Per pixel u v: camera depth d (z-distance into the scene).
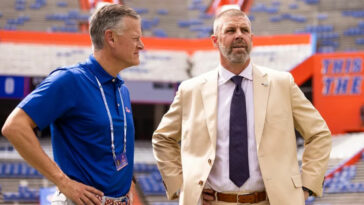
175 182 5.95
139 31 4.68
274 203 5.35
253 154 5.51
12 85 34.22
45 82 4.35
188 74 36.34
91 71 4.59
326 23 41.81
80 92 4.40
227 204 5.48
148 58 36.62
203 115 5.80
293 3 43.59
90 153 4.40
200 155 5.71
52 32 37.97
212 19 43.38
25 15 42.09
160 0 44.75
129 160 4.70
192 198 5.57
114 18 4.55
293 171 5.54
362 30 40.41
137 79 35.22
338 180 28.45
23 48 35.81
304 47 35.44
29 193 28.89
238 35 5.54
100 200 4.28
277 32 42.19
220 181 5.52
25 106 4.18
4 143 32.88
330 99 32.62
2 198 28.59
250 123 5.60
